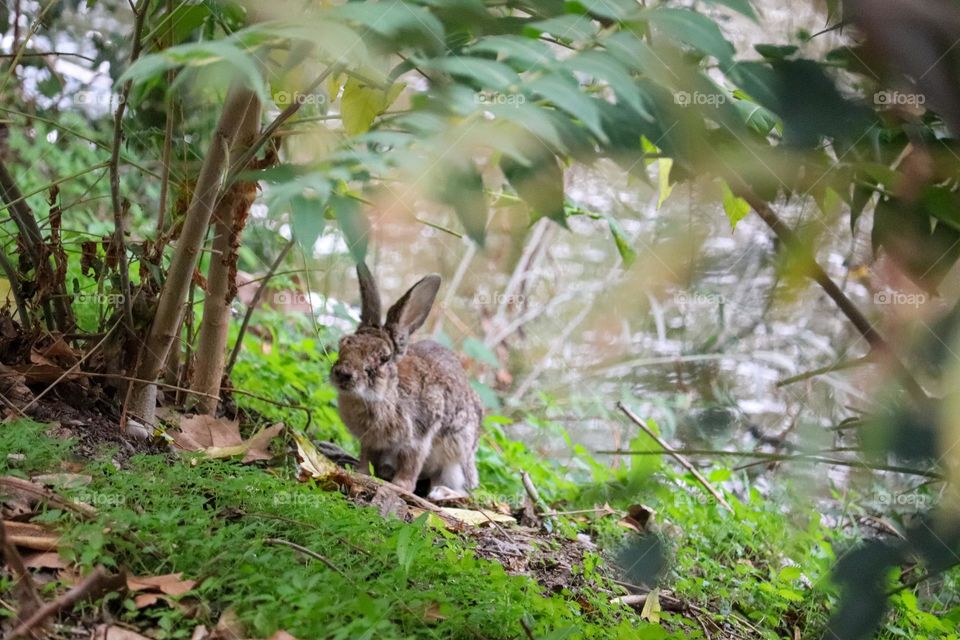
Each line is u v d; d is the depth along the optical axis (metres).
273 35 2.08
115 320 5.51
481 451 8.18
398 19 2.12
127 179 7.90
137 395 5.48
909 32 2.20
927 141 2.79
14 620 3.27
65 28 6.46
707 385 4.85
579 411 9.84
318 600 3.56
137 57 4.50
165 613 3.47
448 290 10.55
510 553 5.62
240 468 5.01
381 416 6.86
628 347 7.04
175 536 3.94
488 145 2.06
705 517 6.69
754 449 4.69
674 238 2.89
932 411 2.69
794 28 3.41
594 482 7.57
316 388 8.12
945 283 3.17
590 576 5.22
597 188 6.00
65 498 4.11
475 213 2.11
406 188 2.24
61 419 5.20
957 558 3.02
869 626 3.07
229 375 6.44
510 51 2.18
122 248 5.16
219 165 4.74
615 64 2.19
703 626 5.22
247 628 3.47
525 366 11.07
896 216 2.95
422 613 3.81
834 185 2.79
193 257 5.17
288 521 4.40
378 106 3.71
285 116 4.04
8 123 5.88
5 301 5.72
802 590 5.91
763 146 2.75
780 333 6.05
